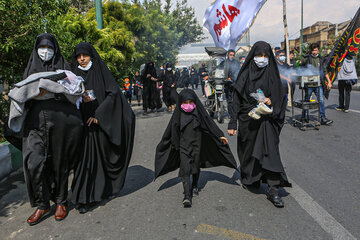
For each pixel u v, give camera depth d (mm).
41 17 4555
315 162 4426
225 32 8008
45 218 3049
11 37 4426
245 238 2516
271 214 2926
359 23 7770
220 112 7785
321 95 6906
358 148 5016
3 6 3994
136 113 10820
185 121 3268
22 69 5102
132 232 2693
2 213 3193
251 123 3260
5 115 4914
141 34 17797
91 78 3229
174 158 3715
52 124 2850
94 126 3209
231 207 3111
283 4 9258
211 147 3699
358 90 15078
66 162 3021
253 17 7375
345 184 3570
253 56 3244
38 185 2896
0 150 4160
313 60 6816
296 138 5934
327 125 6973
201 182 3898
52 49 2969
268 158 3064
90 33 7516
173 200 3355
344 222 2713
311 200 3193
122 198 3475
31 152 2824
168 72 10758
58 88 2725
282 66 7957
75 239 2621
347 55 8125
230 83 7938
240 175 3758
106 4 14453
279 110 3166
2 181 4082
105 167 3295
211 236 2570
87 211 3166
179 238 2557
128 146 3422
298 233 2562
